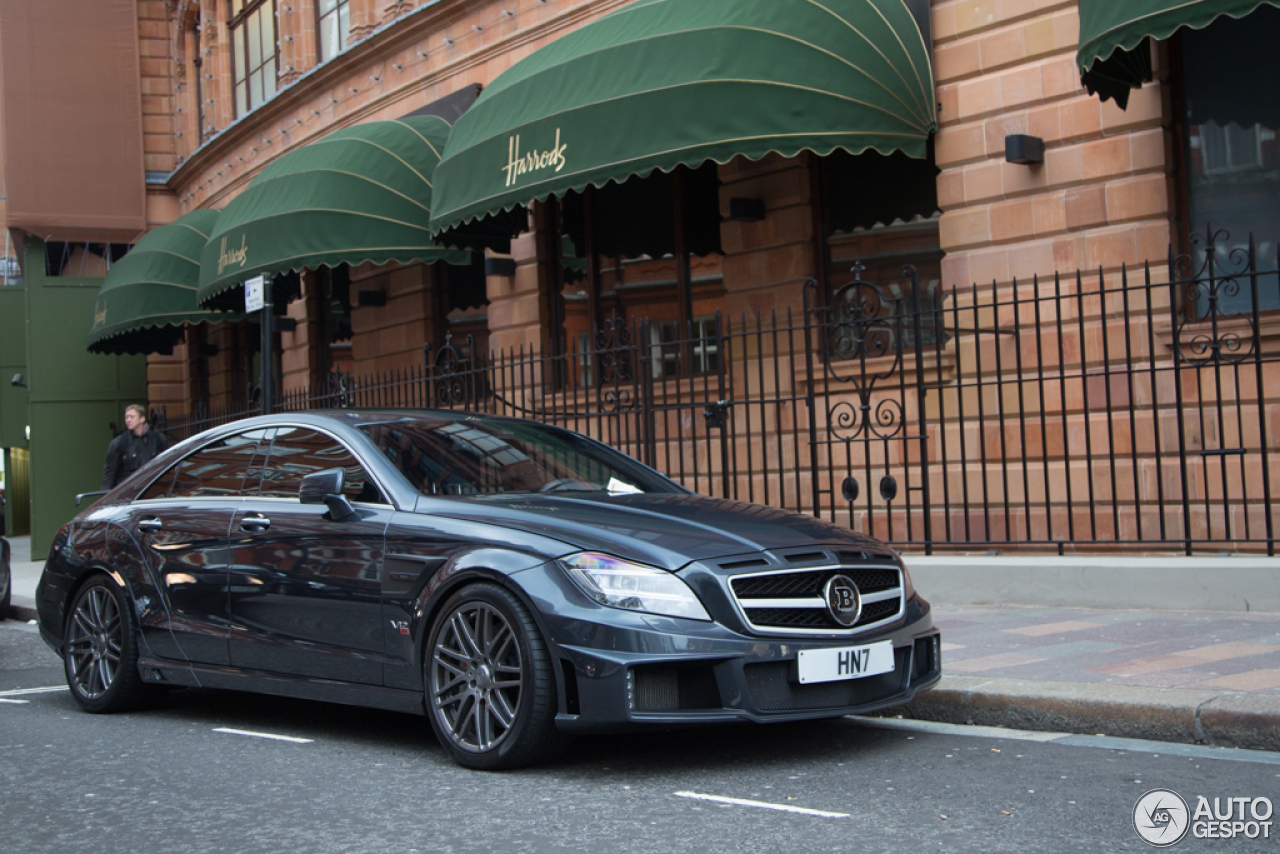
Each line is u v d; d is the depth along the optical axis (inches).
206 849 152.9
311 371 717.3
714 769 187.8
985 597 330.3
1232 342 324.8
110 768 201.9
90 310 823.1
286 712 253.8
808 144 358.0
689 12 386.6
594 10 510.3
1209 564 295.3
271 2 758.5
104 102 860.0
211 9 835.4
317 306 719.7
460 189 449.4
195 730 235.3
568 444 249.9
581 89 401.7
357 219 524.7
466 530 197.6
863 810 162.1
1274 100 334.6
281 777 191.5
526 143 416.2
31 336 808.3
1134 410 337.7
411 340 638.5
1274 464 321.7
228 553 232.4
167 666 243.4
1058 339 326.3
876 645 190.7
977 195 379.6
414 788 180.7
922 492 354.3
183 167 847.1
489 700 187.8
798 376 435.5
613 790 176.1
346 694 210.1
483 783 182.2
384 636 203.3
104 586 257.8
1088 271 356.2
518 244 551.5
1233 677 214.5
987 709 213.9
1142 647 251.1
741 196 455.5
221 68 820.6
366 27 655.1
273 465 239.3
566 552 185.0
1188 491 335.9
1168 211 343.6
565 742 186.5
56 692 289.6
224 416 693.3
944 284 387.5
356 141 544.7
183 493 253.3
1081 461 356.8
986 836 148.9
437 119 556.7
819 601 186.7
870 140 359.6
